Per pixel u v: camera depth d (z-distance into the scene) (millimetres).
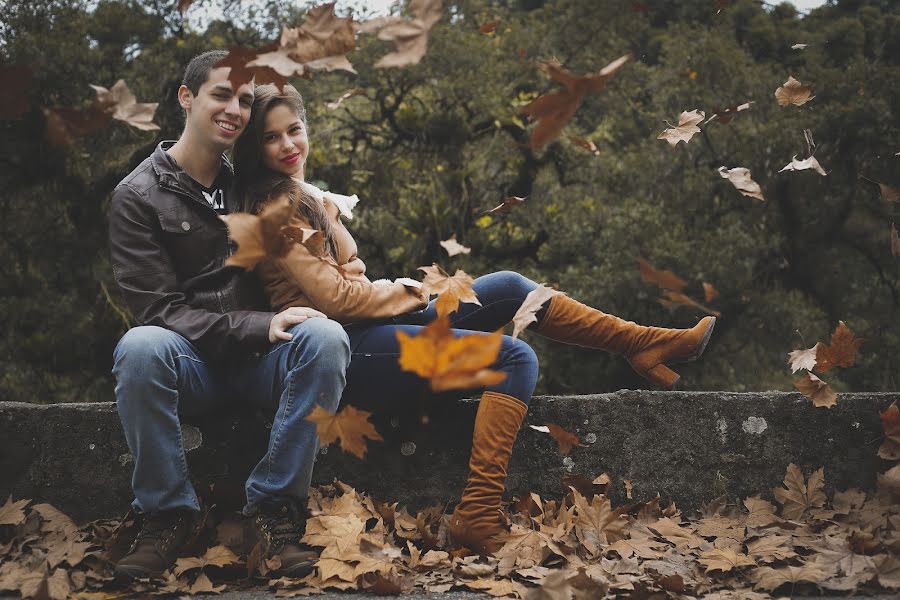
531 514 2326
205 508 2209
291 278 2146
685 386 11523
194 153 2246
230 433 2316
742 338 11648
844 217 11805
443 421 2385
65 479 2338
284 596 1835
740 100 11969
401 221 12508
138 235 2150
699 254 11344
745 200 11953
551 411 2434
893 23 13250
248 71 1248
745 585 1911
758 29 13312
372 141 13211
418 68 12234
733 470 2447
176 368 2027
